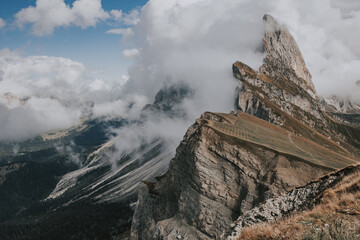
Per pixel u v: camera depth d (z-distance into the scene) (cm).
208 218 7006
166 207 8888
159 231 7662
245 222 2564
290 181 6669
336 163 9181
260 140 8675
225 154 7412
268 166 7125
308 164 7131
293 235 1641
